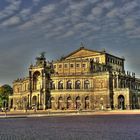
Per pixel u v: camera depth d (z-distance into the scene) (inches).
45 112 5925.2
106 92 7052.2
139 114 4731.8
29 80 7829.7
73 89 7352.4
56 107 7342.5
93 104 7244.1
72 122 2815.0
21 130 1961.1
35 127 2224.4
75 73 7593.5
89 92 7303.2
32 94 7736.2
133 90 7140.8
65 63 7780.5
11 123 2746.1
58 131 1861.5
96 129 1998.0
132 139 1421.0
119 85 7396.7
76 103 7308.1
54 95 7426.2
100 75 7224.4
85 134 1663.4
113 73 7332.7
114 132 1776.6
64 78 7460.6
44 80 7509.8
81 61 7701.8
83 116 4232.3
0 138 1480.1
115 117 3811.5
